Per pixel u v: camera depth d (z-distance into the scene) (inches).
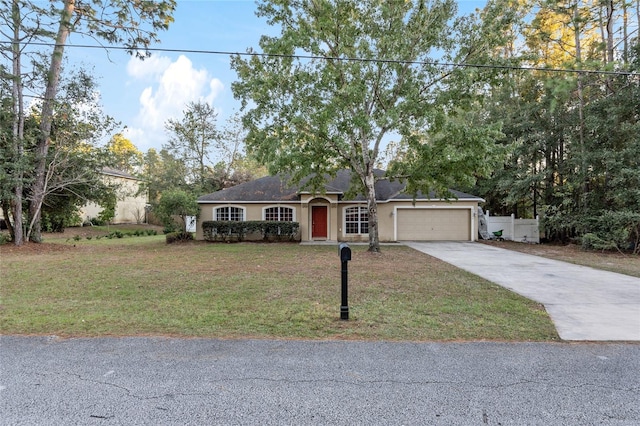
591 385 118.3
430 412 102.0
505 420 98.3
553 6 600.7
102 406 104.3
